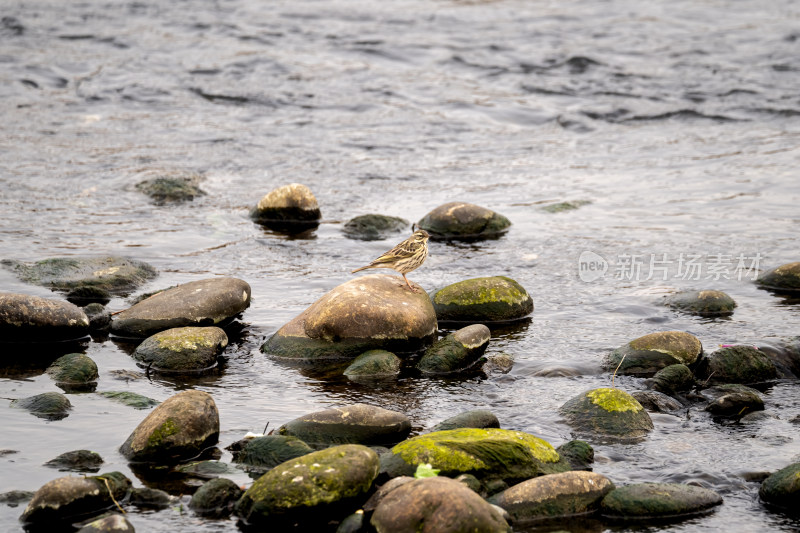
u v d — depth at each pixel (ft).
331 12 151.33
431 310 50.37
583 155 91.30
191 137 94.38
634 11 151.43
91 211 73.36
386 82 115.24
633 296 56.03
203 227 70.79
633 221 71.51
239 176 83.82
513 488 32.35
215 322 50.96
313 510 31.04
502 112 105.40
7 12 140.46
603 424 38.32
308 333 47.98
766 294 55.83
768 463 35.22
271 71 117.80
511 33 138.51
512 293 53.21
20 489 32.71
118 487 32.63
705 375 43.98
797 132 95.35
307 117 102.22
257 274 60.75
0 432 37.42
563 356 46.98
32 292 55.57
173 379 44.27
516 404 41.32
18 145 89.40
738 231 67.92
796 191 77.36
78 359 44.19
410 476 32.91
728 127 98.22
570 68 120.16
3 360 46.09
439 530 28.40
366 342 47.50
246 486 33.30
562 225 71.31
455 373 45.44
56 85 110.22
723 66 117.60
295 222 72.38
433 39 135.13
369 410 37.81
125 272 58.18
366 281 51.19
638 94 109.40
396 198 78.69
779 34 131.64
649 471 34.99
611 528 31.24
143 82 111.96
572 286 58.23
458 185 82.28
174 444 35.50
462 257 64.64
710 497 32.63
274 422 39.17
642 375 44.37
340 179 83.66
